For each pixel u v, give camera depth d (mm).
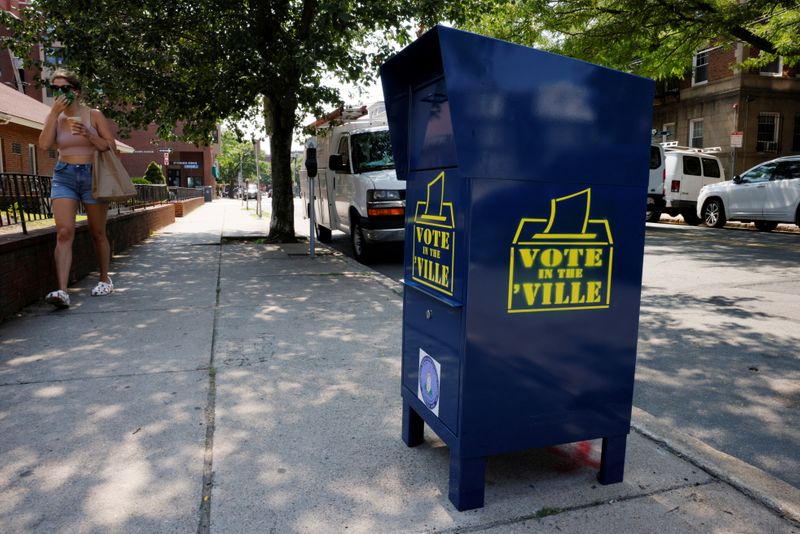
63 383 3688
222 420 3150
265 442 2900
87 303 6008
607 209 2418
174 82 9883
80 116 5734
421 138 2621
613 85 2363
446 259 2406
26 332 4859
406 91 2732
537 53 2225
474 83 2141
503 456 2816
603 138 2371
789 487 2504
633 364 2533
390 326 5148
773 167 14906
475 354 2275
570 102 2301
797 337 5219
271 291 6723
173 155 49875
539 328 2361
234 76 9656
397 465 2693
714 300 6699
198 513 2295
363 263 9906
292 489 2475
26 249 5758
